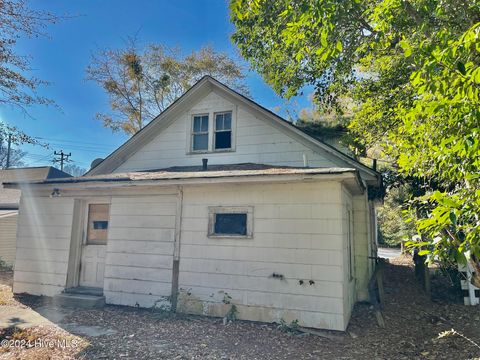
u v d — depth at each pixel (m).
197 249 6.79
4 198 16.80
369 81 9.71
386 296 8.26
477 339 5.20
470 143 2.33
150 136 10.58
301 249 6.07
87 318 6.21
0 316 6.30
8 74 6.60
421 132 3.44
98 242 7.96
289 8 5.24
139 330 5.57
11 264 14.25
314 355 4.61
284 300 6.02
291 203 6.28
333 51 4.71
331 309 5.73
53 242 7.99
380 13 5.23
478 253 2.25
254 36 9.31
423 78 2.75
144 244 7.23
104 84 20.84
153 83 22.05
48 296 7.77
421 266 9.28
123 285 7.20
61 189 7.87
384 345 5.05
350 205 7.90
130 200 7.52
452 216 2.24
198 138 10.13
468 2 4.45
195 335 5.36
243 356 4.52
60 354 4.48
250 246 6.41
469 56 2.55
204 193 6.95
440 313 6.79
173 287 6.79
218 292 6.47
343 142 11.04
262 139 9.33
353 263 8.12
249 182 6.31
